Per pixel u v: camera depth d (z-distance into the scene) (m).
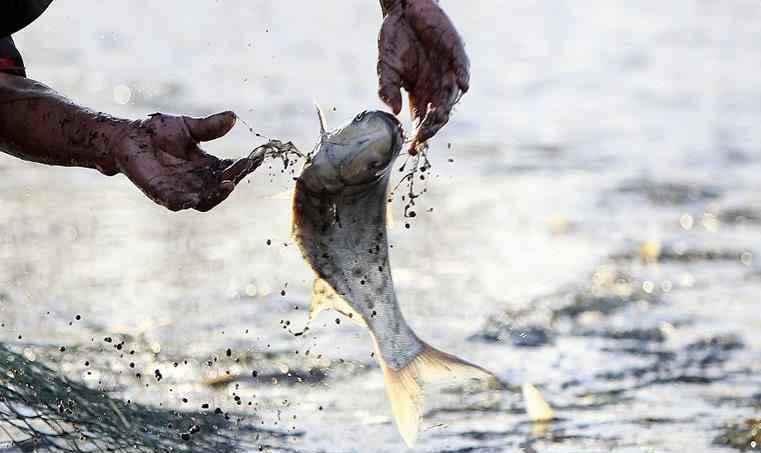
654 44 77.06
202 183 12.98
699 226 33.78
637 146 45.97
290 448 17.45
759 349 22.91
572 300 26.11
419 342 14.86
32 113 13.73
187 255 28.94
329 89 56.69
